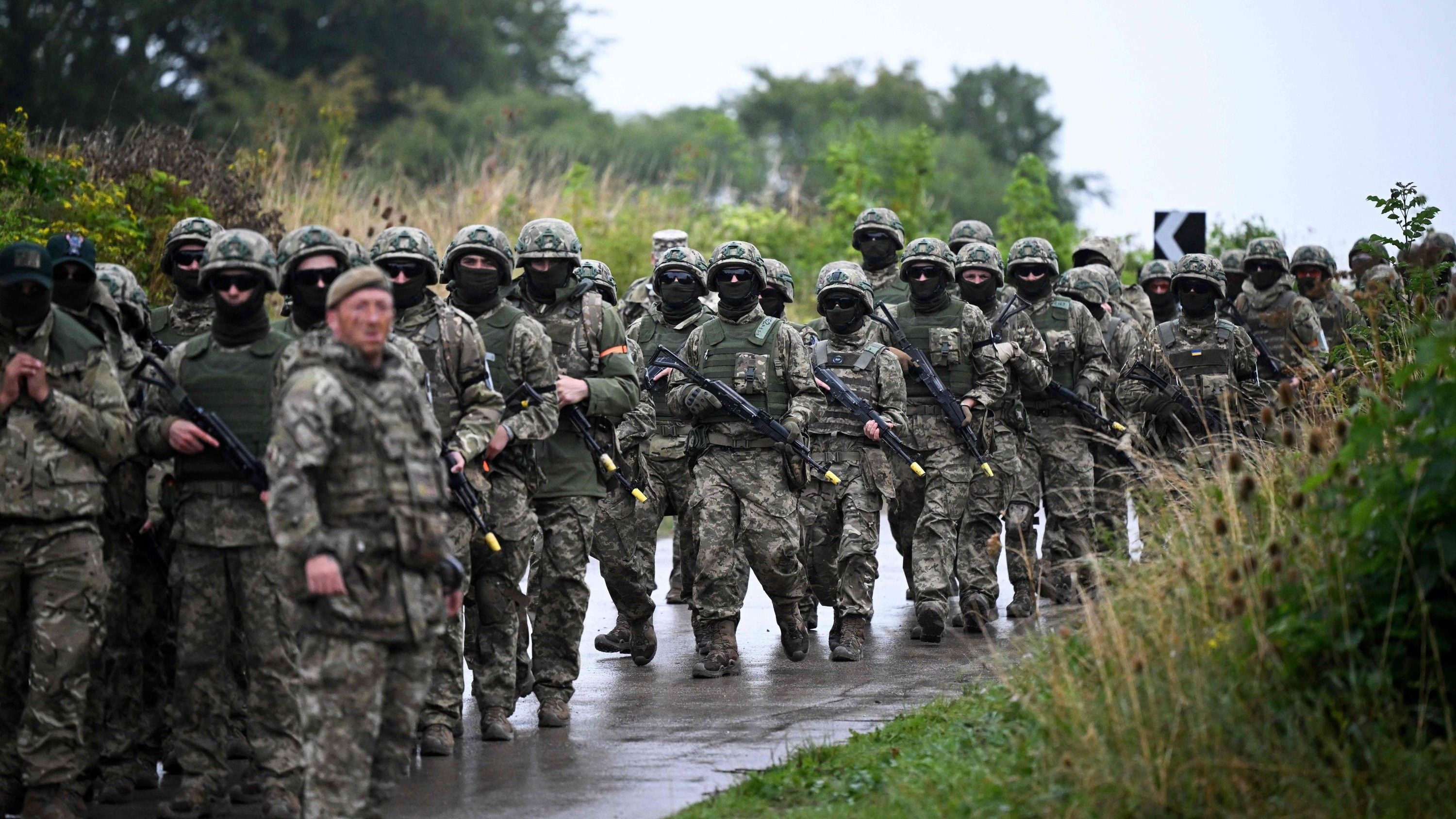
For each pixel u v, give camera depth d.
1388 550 12.27
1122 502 24.61
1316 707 11.86
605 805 13.27
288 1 77.00
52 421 12.73
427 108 76.88
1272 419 14.06
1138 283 30.80
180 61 74.31
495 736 15.72
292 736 13.19
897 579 27.69
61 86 63.34
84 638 12.94
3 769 13.47
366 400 11.45
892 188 51.44
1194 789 11.23
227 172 33.22
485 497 15.41
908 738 14.85
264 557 13.11
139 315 15.29
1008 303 22.89
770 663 19.91
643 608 19.80
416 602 11.50
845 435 20.31
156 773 14.72
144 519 14.34
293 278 14.10
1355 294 20.70
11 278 12.57
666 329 21.25
